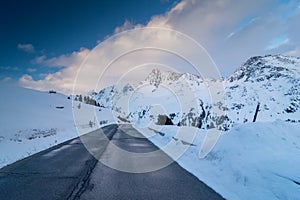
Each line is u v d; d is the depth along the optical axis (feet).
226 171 26.89
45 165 31.71
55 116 192.34
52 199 18.31
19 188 21.07
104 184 22.79
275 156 26.25
